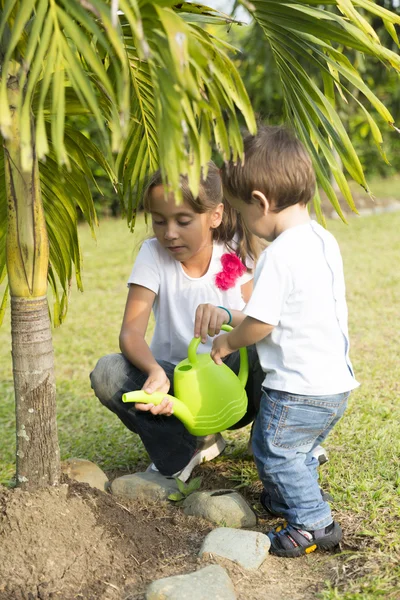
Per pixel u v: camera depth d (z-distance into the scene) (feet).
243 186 6.31
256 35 25.31
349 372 6.46
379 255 23.07
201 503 7.10
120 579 5.89
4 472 8.49
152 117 7.22
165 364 7.93
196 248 7.22
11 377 13.38
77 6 4.22
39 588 5.60
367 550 6.18
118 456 9.15
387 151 48.62
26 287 6.10
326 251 6.46
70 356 14.15
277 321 6.19
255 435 6.63
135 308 7.59
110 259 24.79
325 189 6.68
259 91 31.24
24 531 5.95
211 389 6.72
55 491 6.37
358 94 29.71
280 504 6.61
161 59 4.44
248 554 6.20
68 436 9.98
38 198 6.01
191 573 5.70
